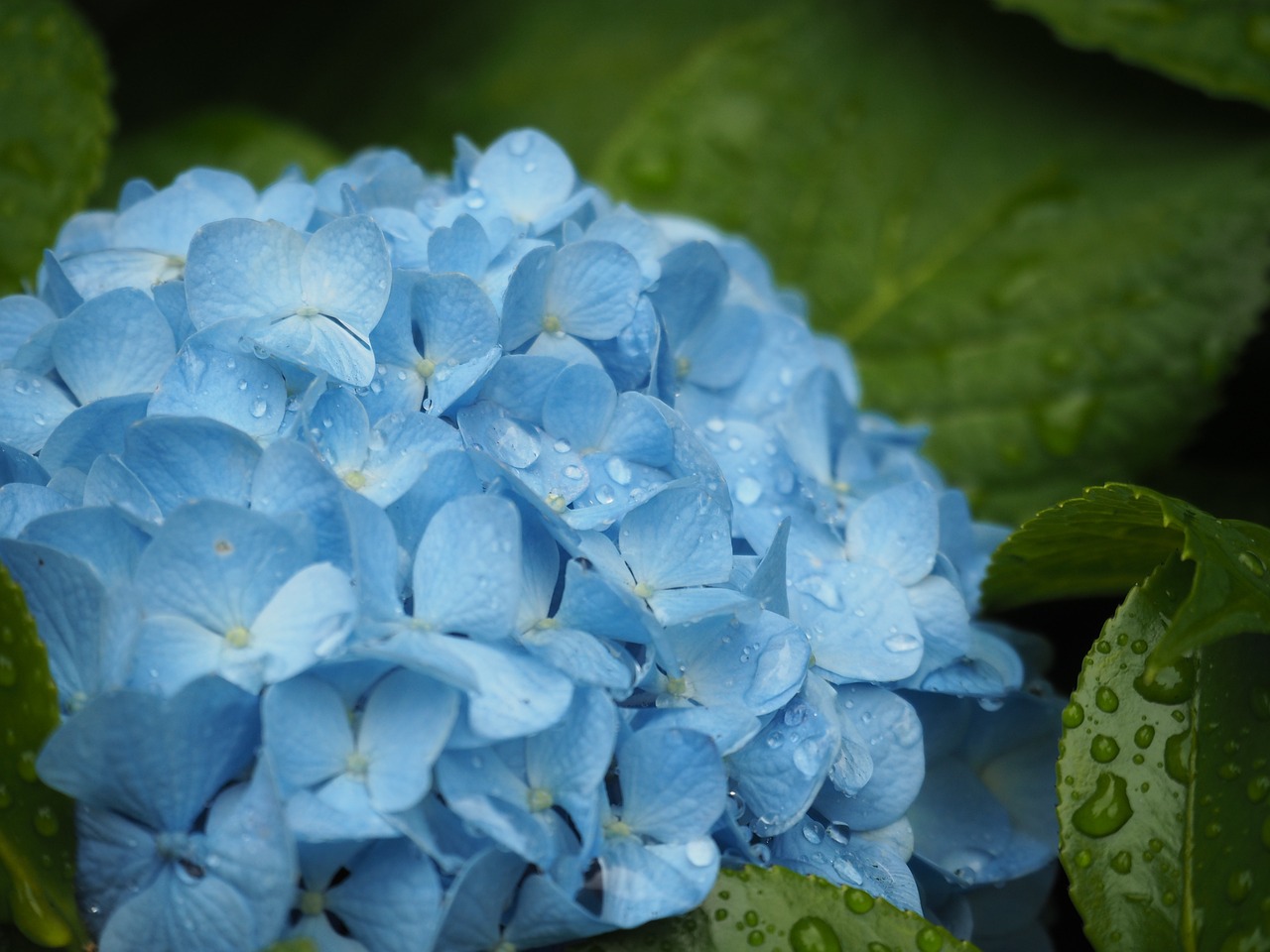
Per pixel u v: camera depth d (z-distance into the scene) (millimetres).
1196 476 720
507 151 580
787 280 814
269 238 537
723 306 583
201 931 500
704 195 822
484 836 506
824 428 590
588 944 523
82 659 515
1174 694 546
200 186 578
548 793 513
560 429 540
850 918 525
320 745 503
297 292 536
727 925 525
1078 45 745
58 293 556
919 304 791
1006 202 805
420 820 504
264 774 497
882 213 817
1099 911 536
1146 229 769
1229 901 534
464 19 963
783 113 835
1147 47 742
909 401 769
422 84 955
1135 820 540
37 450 540
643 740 516
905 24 839
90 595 511
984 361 768
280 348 524
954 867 568
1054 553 583
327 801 500
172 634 508
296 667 500
